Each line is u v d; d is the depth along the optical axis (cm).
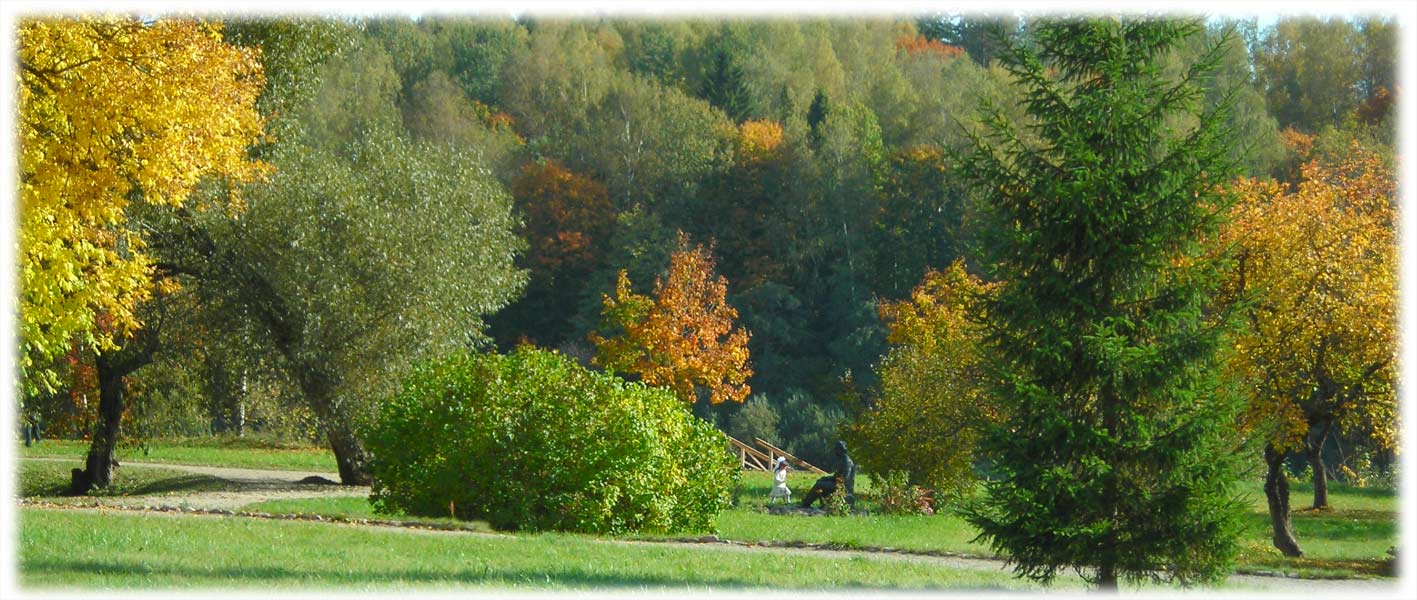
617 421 1853
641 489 1852
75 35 1424
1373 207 2152
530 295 6331
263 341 2755
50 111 1452
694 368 3875
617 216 6469
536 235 6344
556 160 6806
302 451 4206
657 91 7150
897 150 6462
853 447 3155
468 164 3072
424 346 2717
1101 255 1170
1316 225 2016
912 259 6159
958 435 2934
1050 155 1227
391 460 1894
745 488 3262
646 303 3934
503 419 1820
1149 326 1175
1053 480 1158
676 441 1969
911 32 9631
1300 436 2008
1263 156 4916
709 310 4066
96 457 2761
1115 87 1184
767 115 7719
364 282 2689
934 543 1841
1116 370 1144
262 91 2277
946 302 3216
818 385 5694
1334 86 6169
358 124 6206
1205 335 1163
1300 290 1991
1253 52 6444
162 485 2767
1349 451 4175
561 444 1823
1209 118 1198
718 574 1297
